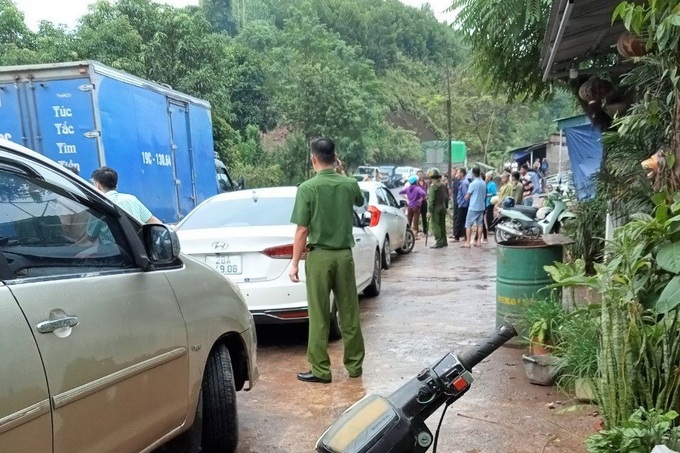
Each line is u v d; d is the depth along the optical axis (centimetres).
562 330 457
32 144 780
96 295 253
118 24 2197
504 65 924
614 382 322
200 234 563
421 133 6444
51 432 220
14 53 1967
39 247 242
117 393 256
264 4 6494
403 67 7300
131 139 847
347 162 3784
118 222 290
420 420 199
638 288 317
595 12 496
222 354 361
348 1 7081
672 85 412
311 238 477
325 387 479
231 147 2580
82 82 768
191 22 2381
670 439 273
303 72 3409
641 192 503
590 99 724
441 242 1394
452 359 204
